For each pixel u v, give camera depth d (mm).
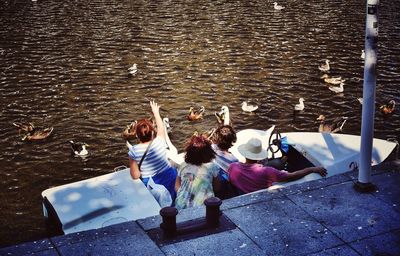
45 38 27312
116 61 24016
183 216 6758
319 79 21969
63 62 23938
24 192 14531
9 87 21281
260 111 19312
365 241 6266
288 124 18500
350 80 21969
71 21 30359
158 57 24453
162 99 20281
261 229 6480
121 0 35312
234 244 6223
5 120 18609
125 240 6297
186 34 27750
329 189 7297
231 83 21625
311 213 6781
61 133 17734
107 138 17438
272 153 9289
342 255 6047
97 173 15594
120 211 7355
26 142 17109
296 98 20328
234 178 8133
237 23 29750
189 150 7797
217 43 26312
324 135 9812
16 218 13273
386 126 18125
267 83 21609
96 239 6316
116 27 29125
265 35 27578
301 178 8117
